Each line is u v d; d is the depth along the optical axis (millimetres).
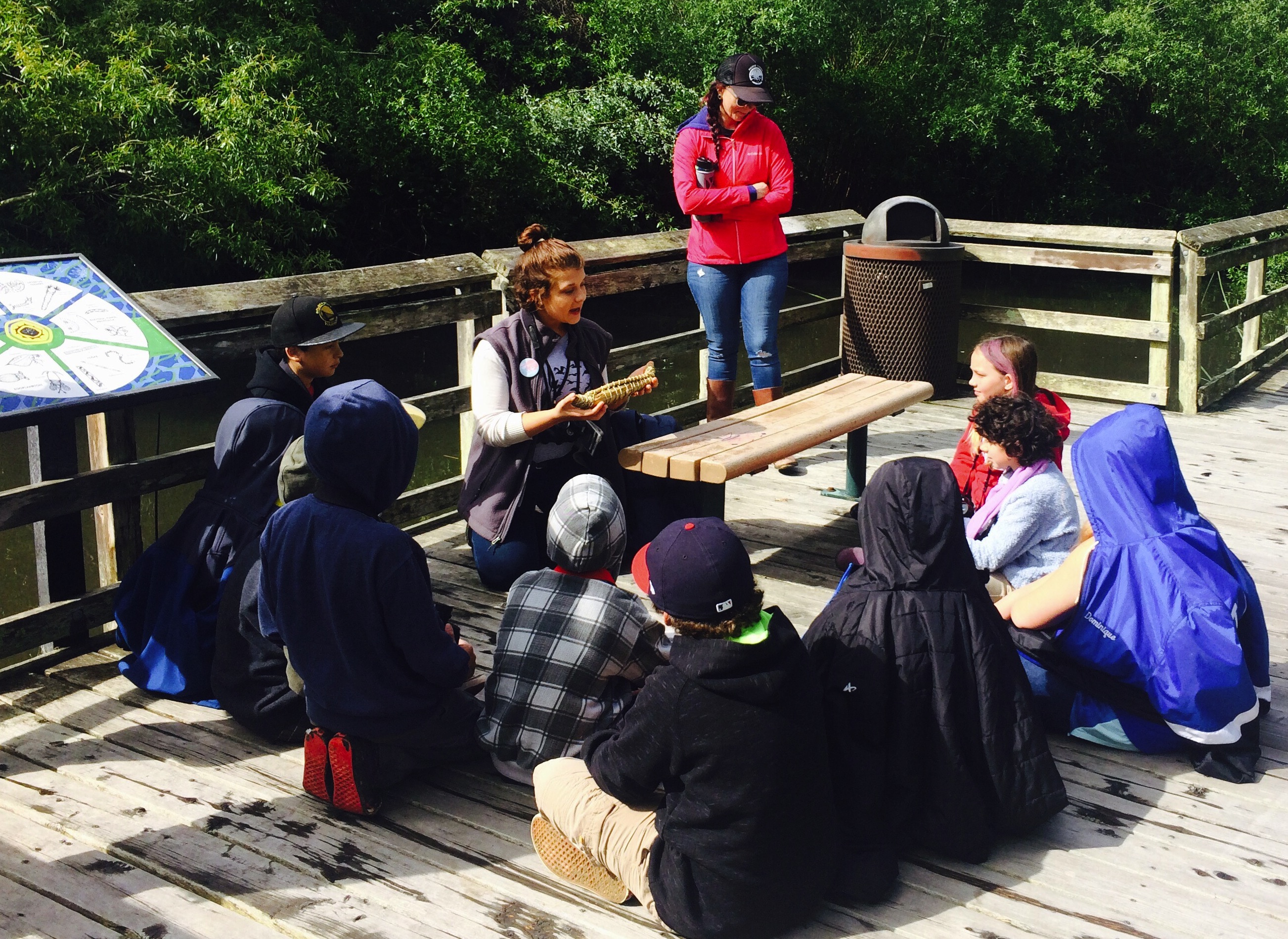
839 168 20016
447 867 2705
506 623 2943
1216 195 20016
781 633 2346
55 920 2516
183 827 2855
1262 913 2537
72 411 2928
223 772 3111
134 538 3863
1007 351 3797
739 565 2309
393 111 14312
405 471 2812
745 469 3740
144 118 11031
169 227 12031
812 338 14094
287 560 2756
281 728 3199
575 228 16750
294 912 2527
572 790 2586
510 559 4105
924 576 2631
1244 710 2979
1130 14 18891
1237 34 19344
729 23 17516
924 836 2686
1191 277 6719
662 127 15836
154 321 3389
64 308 3295
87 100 10992
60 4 11898
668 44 17391
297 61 13039
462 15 16484
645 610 2902
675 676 2332
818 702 2389
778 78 18547
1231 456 6031
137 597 3514
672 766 2350
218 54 12773
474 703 3059
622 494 4133
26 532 6625
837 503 5367
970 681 2629
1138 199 20172
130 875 2680
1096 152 20234
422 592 2756
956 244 7094
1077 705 3209
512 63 17125
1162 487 3021
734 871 2295
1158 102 19344
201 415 11258
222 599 3289
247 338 3979
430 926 2492
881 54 19312
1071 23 18984
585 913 2551
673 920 2393
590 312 16688
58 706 3473
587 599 2850
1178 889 2621
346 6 16094
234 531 3428
